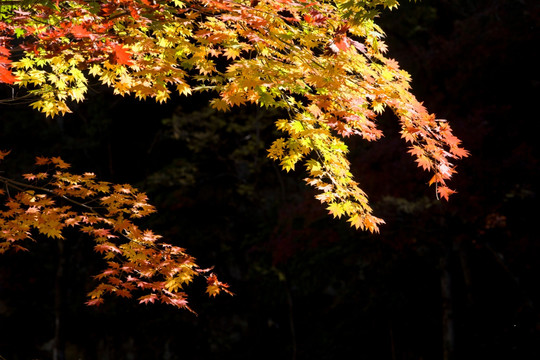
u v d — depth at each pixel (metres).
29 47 3.65
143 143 17.30
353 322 14.05
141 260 4.77
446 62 11.87
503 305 13.01
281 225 14.11
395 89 4.02
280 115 15.56
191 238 15.84
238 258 15.94
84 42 3.47
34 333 14.77
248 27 3.98
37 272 15.20
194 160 16.91
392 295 13.25
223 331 15.11
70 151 16.23
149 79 4.21
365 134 4.05
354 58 4.02
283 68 3.99
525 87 11.30
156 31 3.98
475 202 10.20
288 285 14.40
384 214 11.23
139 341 14.84
